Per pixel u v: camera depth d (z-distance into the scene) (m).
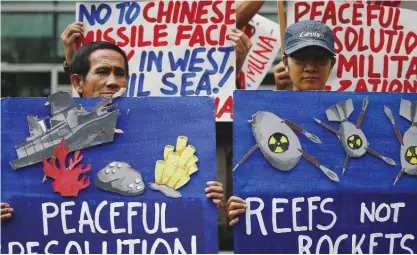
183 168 3.94
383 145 4.04
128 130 3.96
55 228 3.93
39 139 3.95
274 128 4.00
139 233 3.92
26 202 3.93
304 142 4.00
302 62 4.42
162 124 3.96
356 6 5.13
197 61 4.98
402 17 5.16
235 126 3.99
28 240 3.92
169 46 4.99
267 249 3.96
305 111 4.02
